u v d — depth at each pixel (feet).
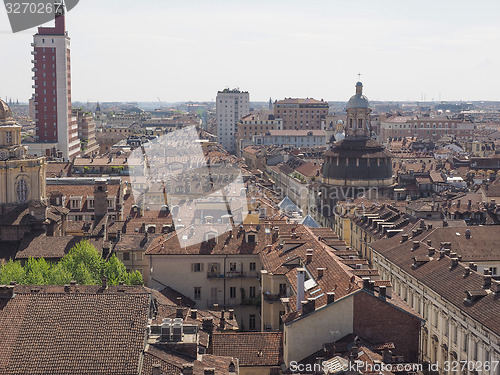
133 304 248.11
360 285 286.66
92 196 631.15
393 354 258.78
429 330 377.09
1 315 241.35
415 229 504.02
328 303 281.54
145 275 462.19
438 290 361.71
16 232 509.76
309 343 280.92
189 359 239.91
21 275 394.93
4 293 249.96
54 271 401.49
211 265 432.25
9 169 526.57
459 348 333.01
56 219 527.40
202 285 432.25
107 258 464.24
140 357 227.20
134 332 236.43
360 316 281.74
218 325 334.24
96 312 243.81
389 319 282.56
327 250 370.53
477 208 624.18
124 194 552.82
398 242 483.92
